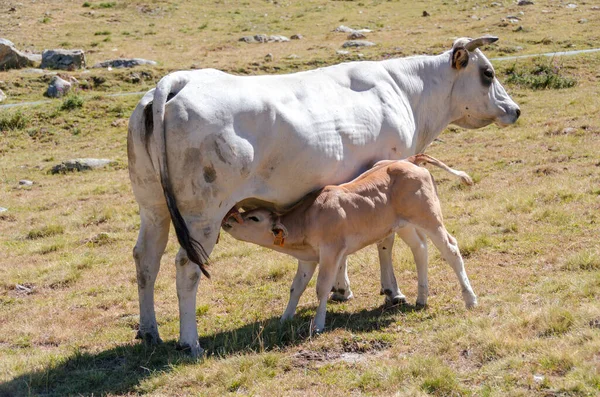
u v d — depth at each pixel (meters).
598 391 5.27
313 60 25.88
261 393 5.86
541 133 16.08
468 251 9.32
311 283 9.10
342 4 37.88
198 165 6.58
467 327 6.62
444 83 8.69
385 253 7.97
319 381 6.02
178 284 6.80
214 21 35.31
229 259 10.42
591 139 14.98
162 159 6.50
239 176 6.73
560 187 11.53
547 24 28.84
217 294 9.07
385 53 26.03
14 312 9.05
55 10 37.66
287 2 39.16
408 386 5.71
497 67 22.73
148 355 7.04
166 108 6.56
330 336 6.92
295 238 7.09
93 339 7.83
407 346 6.58
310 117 7.18
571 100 19.19
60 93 23.88
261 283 9.41
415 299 8.08
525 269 8.48
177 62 27.14
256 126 6.82
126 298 9.27
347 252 7.20
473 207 11.35
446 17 32.75
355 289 8.76
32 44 31.27
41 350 7.67
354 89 7.85
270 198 7.13
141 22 35.44
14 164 18.66
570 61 22.92
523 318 6.57
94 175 17.31
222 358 6.62
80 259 11.09
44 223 13.61
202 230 6.73
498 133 16.75
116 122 21.47
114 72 25.52
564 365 5.69
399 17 33.84
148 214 7.15
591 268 8.15
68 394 6.36
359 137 7.58
